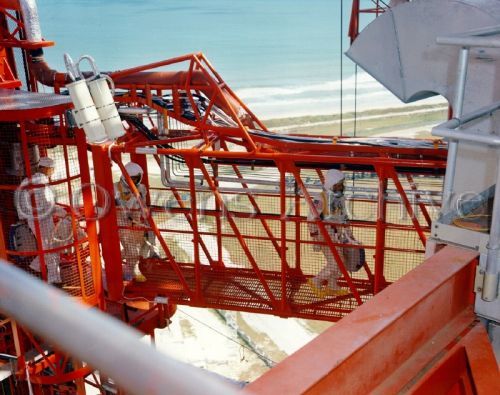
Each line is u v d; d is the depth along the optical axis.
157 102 9.05
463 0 4.18
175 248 10.18
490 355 2.67
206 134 8.59
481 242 2.97
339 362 2.13
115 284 8.86
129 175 8.44
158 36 52.41
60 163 10.55
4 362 8.84
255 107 43.03
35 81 10.62
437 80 4.48
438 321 2.83
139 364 0.64
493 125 3.45
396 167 7.53
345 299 8.37
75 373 8.70
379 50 4.71
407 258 8.21
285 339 18.31
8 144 8.55
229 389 0.66
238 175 9.23
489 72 3.43
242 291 8.83
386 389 2.45
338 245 7.86
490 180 3.31
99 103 7.75
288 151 8.07
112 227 8.63
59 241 8.44
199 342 17.75
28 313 0.65
